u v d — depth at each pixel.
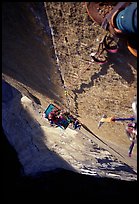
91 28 6.52
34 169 16.78
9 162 15.44
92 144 14.88
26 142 16.08
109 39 6.42
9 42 7.79
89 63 7.51
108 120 7.38
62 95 9.94
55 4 6.44
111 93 8.05
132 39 5.61
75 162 16.59
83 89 8.78
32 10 6.70
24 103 16.23
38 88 10.64
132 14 4.96
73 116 11.11
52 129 16.53
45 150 16.78
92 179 17.66
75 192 17.75
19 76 10.18
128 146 9.94
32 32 7.29
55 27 6.98
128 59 6.64
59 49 7.59
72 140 15.79
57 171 17.92
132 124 6.64
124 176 16.27
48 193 17.11
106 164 15.42
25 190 16.31
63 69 8.30
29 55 8.16
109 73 7.45
